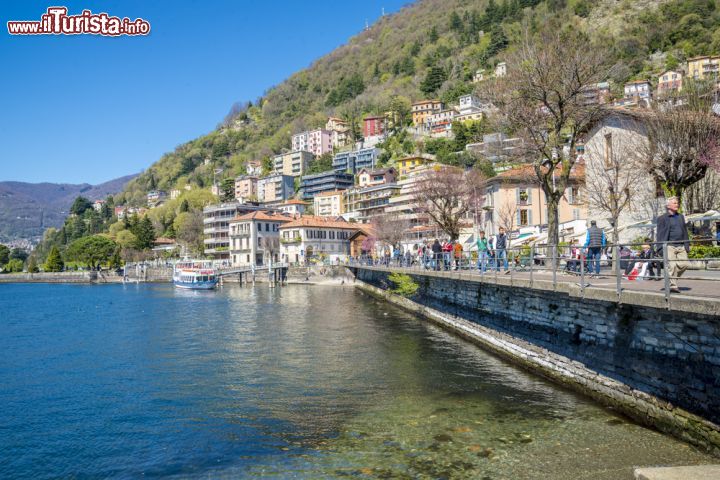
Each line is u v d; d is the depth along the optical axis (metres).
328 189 168.25
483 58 185.25
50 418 15.73
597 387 14.83
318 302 54.69
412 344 26.25
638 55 110.62
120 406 16.75
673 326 11.52
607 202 31.67
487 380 18.16
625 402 13.41
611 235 32.06
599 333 14.88
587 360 15.45
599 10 140.38
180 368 22.22
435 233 72.06
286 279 96.69
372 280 67.06
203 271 89.94
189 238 141.38
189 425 14.55
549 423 13.18
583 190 37.00
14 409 16.73
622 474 10.05
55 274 133.88
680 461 10.41
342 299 57.91
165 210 177.75
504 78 29.12
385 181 136.38
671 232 12.05
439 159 133.88
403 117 190.38
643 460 10.60
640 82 73.12
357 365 21.48
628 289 12.60
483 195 59.16
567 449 11.41
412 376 19.14
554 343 17.80
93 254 134.75
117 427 14.70
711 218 23.50
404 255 51.91
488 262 27.34
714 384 10.31
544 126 27.94
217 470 11.39
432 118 173.62
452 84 189.00
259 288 86.62
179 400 17.14
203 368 22.03
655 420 12.12
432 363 21.34
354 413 14.88
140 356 25.47
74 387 19.47
